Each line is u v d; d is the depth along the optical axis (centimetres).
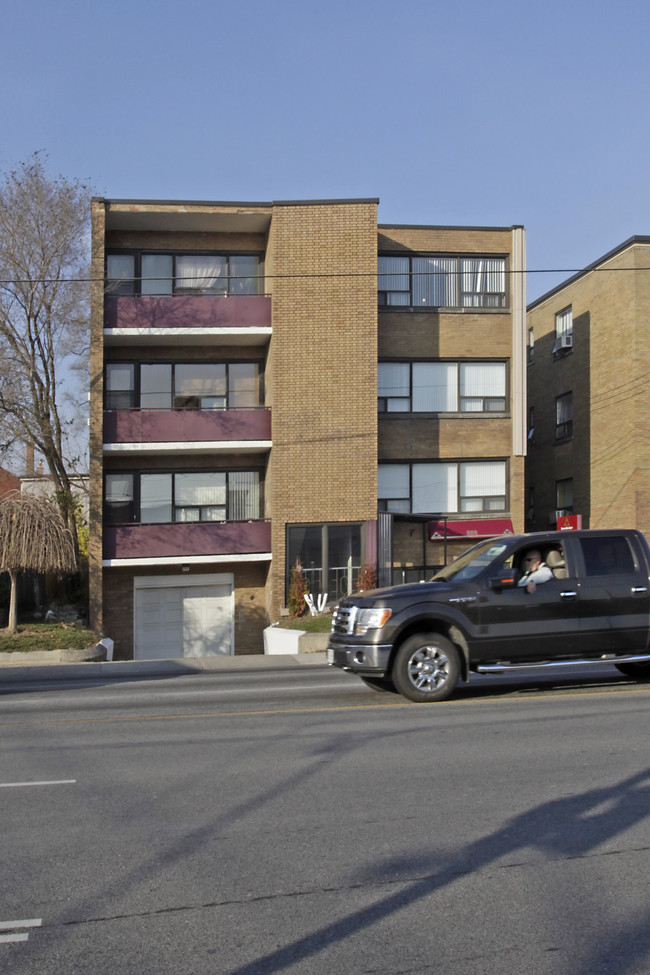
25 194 2473
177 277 2764
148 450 2636
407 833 610
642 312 2744
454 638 1143
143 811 674
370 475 2619
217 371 2788
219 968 421
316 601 2581
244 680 1554
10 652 2130
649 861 548
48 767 826
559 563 1170
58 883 530
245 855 573
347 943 445
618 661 1163
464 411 2777
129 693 1391
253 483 2789
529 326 3612
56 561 2231
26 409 2564
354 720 1020
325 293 2630
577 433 3142
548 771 762
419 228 2770
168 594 2733
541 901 491
